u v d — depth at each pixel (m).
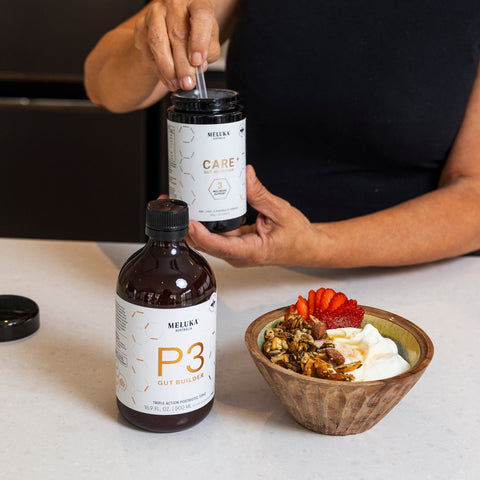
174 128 0.89
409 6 1.33
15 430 0.80
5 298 1.02
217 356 0.95
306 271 1.20
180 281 0.75
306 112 1.39
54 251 1.25
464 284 1.16
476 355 0.97
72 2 2.46
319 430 0.81
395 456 0.78
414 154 1.38
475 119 1.35
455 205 1.23
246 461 0.77
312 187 1.44
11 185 2.62
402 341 0.85
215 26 1.00
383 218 1.17
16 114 2.54
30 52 2.52
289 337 0.82
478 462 0.77
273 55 1.38
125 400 0.79
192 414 0.79
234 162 0.90
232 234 1.04
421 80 1.34
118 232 2.68
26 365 0.92
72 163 2.60
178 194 0.92
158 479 0.74
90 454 0.77
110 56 1.37
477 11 1.32
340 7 1.35
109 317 1.05
